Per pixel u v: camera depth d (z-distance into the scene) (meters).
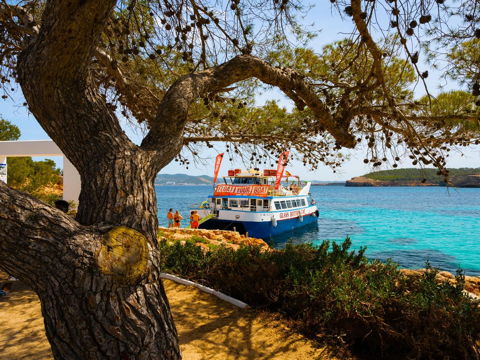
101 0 1.71
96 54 3.98
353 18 3.16
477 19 2.81
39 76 1.95
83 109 2.14
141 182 2.20
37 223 1.78
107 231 1.94
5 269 1.78
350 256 6.79
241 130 6.64
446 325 4.21
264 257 6.88
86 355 1.77
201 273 7.11
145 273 1.96
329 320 4.84
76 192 17.98
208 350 4.20
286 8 3.45
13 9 3.50
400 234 29.20
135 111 5.95
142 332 1.87
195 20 3.37
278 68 3.55
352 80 5.03
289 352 4.27
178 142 2.54
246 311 5.51
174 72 5.41
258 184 26.19
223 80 3.04
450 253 20.81
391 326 4.45
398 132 4.55
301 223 30.84
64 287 1.75
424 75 3.04
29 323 4.86
